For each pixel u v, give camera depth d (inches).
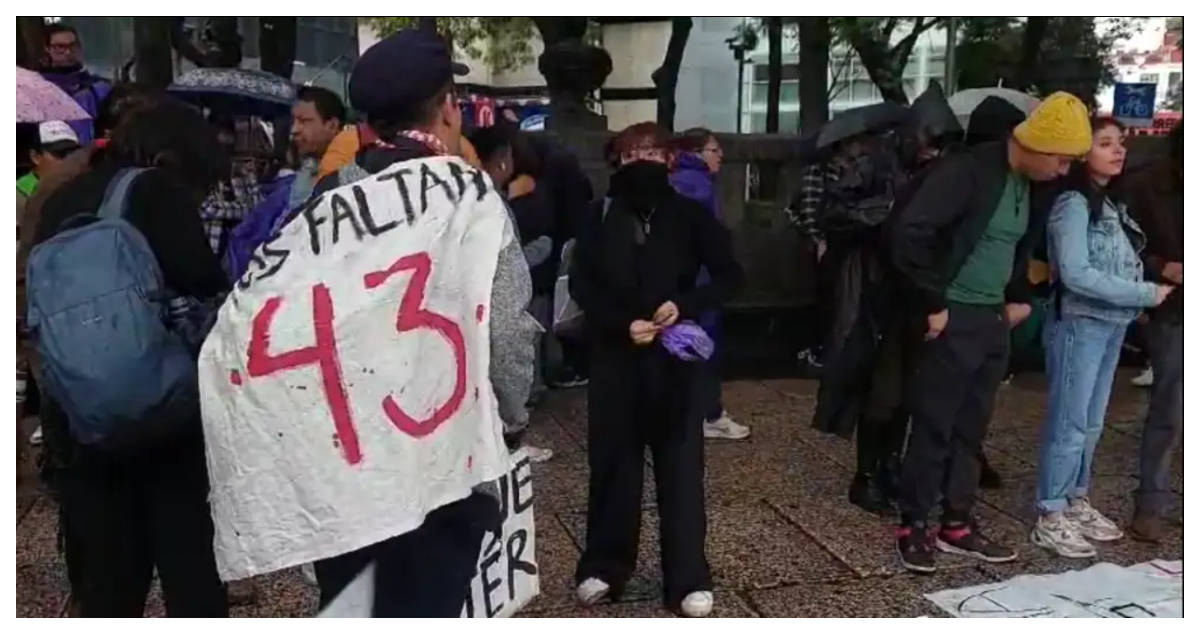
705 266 125.3
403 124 83.4
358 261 75.5
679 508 124.9
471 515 84.3
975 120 139.7
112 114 111.6
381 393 75.1
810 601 132.7
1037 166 130.0
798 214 227.1
